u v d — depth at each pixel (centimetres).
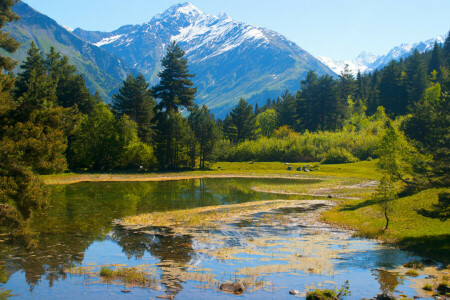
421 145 2352
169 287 1377
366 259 1781
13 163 1712
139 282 1430
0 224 1675
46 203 1858
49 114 2019
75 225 2539
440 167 2127
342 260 1764
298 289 1361
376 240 2209
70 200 3781
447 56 13800
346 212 3147
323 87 12888
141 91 9219
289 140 10762
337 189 5169
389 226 2495
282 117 14238
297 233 2403
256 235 2330
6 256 1769
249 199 4162
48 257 1762
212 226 2598
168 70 8681
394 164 2494
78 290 1332
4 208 1689
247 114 12481
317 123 13250
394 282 1434
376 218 2773
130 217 2859
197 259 1772
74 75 8512
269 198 4269
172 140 8012
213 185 5734
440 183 2162
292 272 1570
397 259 1783
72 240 2114
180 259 1766
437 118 2345
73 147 7369
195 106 8538
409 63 14800
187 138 8131
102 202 3684
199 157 8850
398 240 2147
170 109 8531
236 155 10556
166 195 4372
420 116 3034
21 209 1795
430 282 1435
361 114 13288
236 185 5750
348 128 12069
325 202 3919
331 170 8275
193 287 1377
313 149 10231
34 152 1831
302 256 1834
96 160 7588
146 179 6500
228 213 3155
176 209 3331
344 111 13400
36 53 7931
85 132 7450
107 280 1447
